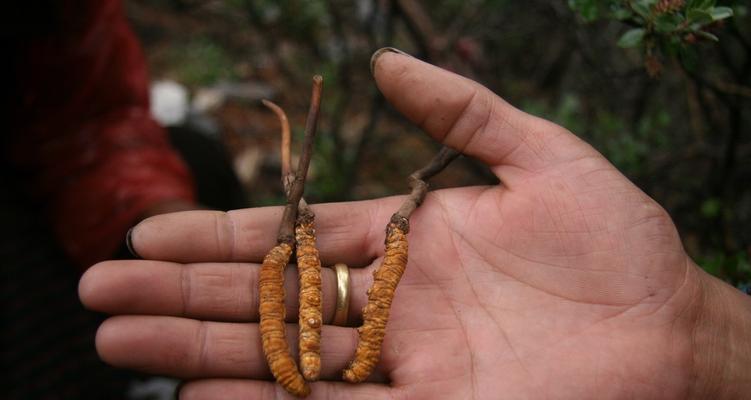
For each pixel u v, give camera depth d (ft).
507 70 1.65
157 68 2.02
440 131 0.71
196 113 1.70
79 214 1.05
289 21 1.39
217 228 0.67
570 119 1.10
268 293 0.64
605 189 0.68
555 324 0.68
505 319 0.68
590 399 0.65
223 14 1.64
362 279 0.70
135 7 2.14
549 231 0.69
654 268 0.67
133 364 0.62
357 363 0.64
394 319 0.69
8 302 1.00
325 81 1.39
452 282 0.70
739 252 0.83
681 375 0.66
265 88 1.90
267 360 0.62
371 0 1.34
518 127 0.70
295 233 0.68
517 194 0.70
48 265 1.05
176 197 1.05
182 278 0.65
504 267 0.70
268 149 1.76
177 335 0.63
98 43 1.09
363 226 0.73
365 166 1.58
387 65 0.69
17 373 0.97
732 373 0.68
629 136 1.05
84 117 1.10
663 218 0.68
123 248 1.05
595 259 0.68
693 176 1.17
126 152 1.08
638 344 0.66
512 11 1.44
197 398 0.63
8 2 0.99
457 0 1.48
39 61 1.05
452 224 0.72
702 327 0.68
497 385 0.65
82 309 1.05
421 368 0.66
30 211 1.09
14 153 1.08
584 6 0.73
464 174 1.59
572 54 1.45
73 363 1.01
